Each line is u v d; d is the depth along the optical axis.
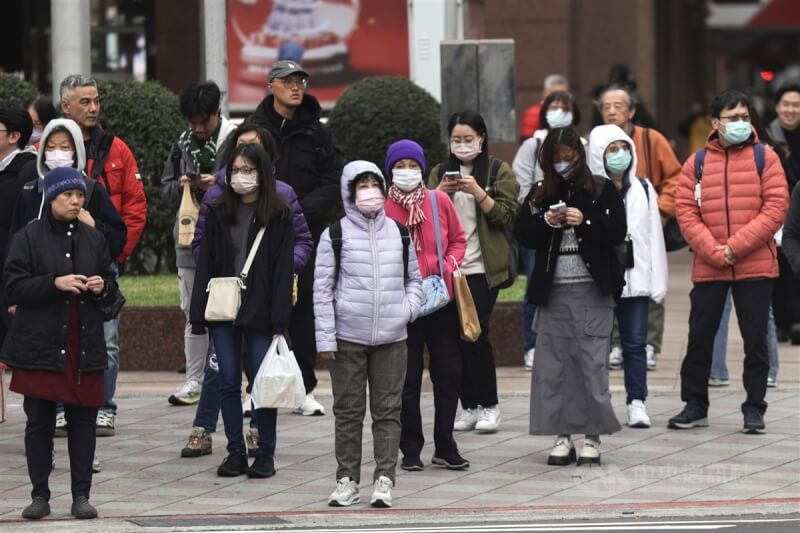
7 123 24.69
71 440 21.28
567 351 23.89
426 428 26.73
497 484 23.03
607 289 23.67
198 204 26.44
